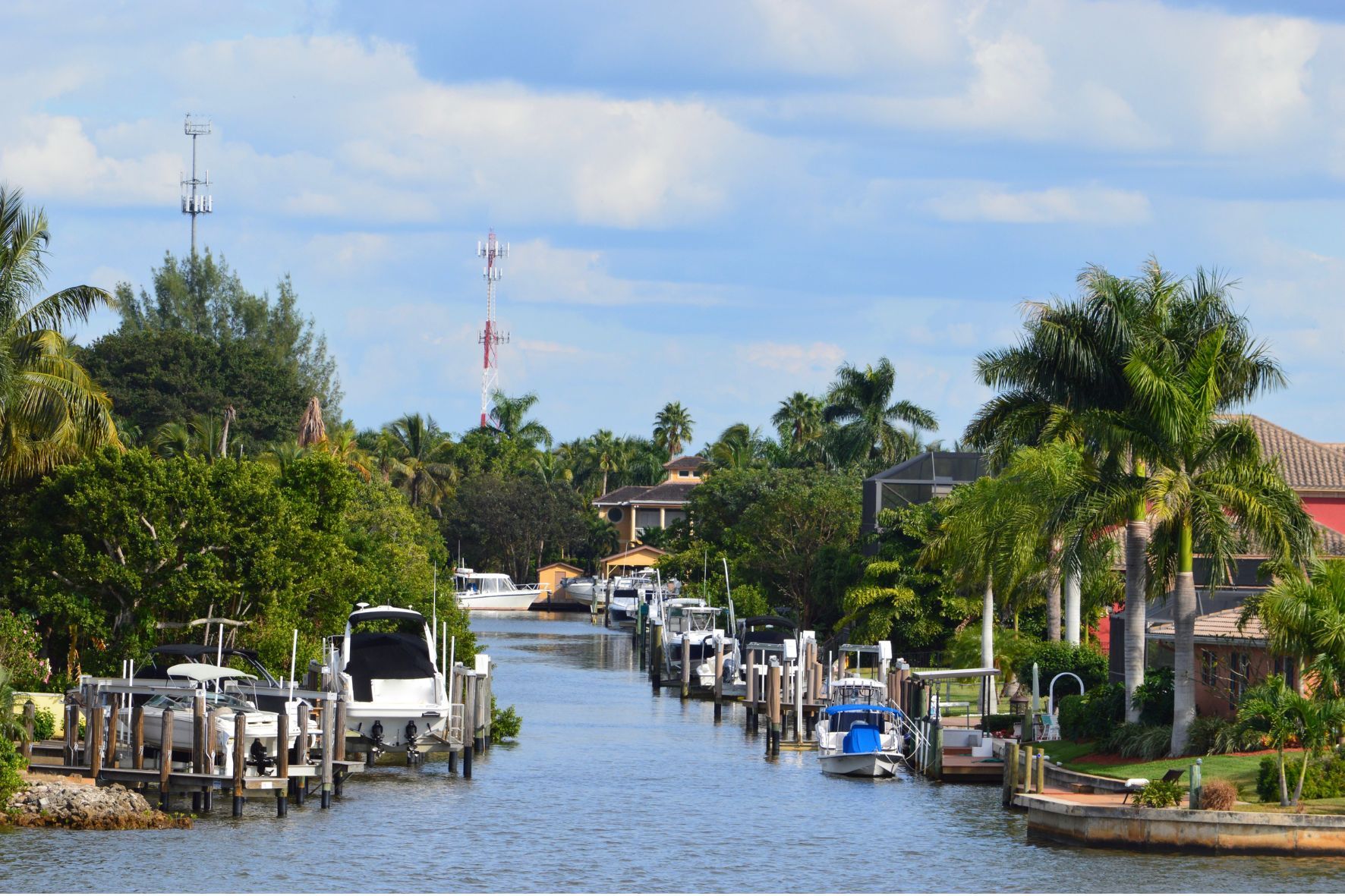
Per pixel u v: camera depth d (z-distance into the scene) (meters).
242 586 90.69
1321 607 65.00
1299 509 72.12
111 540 89.00
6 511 93.44
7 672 73.50
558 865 61.53
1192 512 72.88
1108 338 76.81
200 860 59.94
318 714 78.81
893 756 85.75
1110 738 77.25
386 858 61.75
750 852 64.19
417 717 81.12
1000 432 83.06
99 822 64.88
